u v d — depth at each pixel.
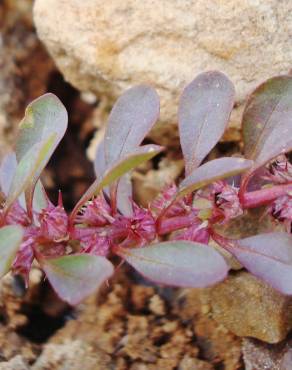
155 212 0.08
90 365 0.09
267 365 0.09
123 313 0.10
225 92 0.08
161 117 0.10
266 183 0.09
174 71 0.10
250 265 0.08
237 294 0.09
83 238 0.08
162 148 0.07
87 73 0.10
